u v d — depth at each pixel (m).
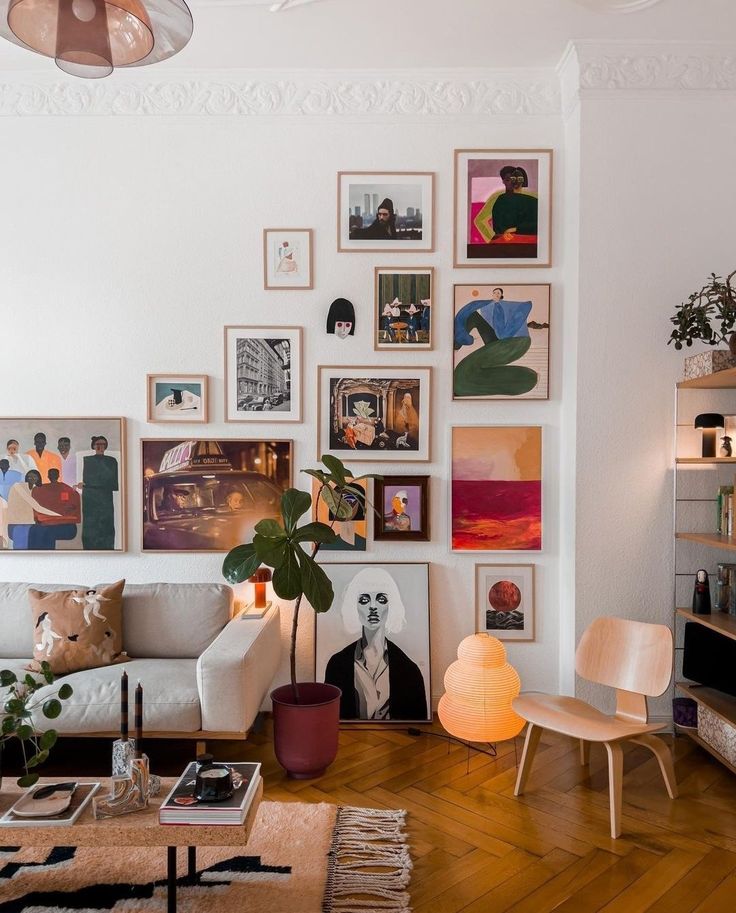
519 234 3.87
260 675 3.28
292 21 3.37
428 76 3.85
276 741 3.11
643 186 3.64
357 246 3.88
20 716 2.16
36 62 3.75
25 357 3.90
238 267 3.89
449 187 3.88
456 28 3.45
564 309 3.85
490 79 3.85
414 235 3.88
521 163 3.86
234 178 3.88
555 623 3.90
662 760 2.91
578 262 3.65
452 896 2.26
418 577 3.88
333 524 3.90
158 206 3.88
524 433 3.88
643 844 2.57
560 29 3.46
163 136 3.88
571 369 3.74
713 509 3.66
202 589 3.68
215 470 3.90
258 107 3.87
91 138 3.88
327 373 3.89
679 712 3.48
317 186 3.88
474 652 3.16
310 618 3.89
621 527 3.66
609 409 3.67
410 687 3.77
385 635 3.83
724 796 2.95
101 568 3.93
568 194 3.81
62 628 3.31
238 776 2.20
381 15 3.33
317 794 2.95
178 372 3.90
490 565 3.90
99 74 2.04
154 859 2.46
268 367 3.90
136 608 3.60
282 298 3.90
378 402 3.90
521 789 2.93
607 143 3.63
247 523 3.91
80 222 3.88
